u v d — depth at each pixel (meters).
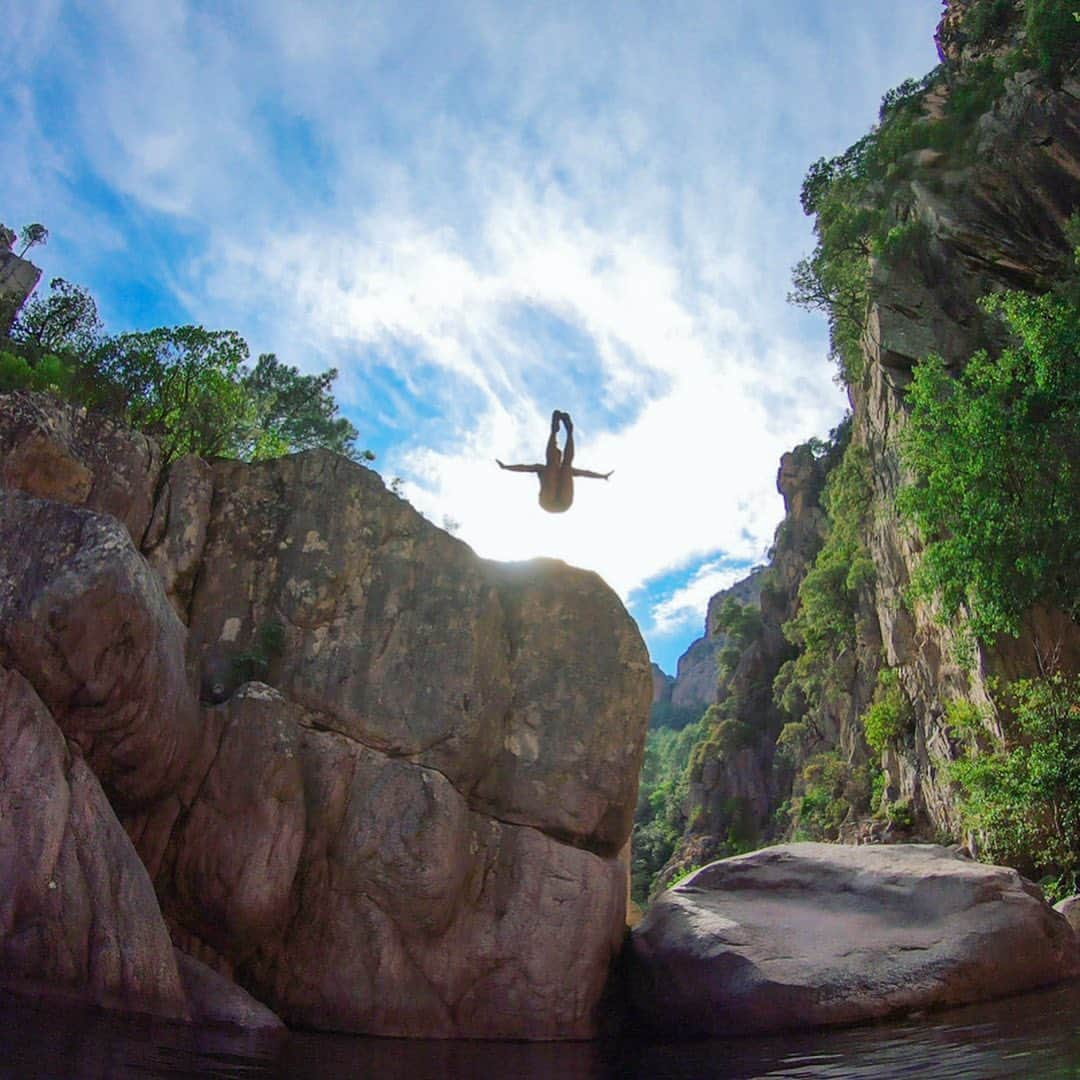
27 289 46.28
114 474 14.30
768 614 107.38
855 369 62.44
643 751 15.52
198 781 12.55
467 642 14.87
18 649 10.48
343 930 12.66
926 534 31.84
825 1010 12.41
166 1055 8.55
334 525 15.37
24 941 9.29
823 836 64.38
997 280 46.59
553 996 13.13
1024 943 13.83
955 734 40.84
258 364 51.16
